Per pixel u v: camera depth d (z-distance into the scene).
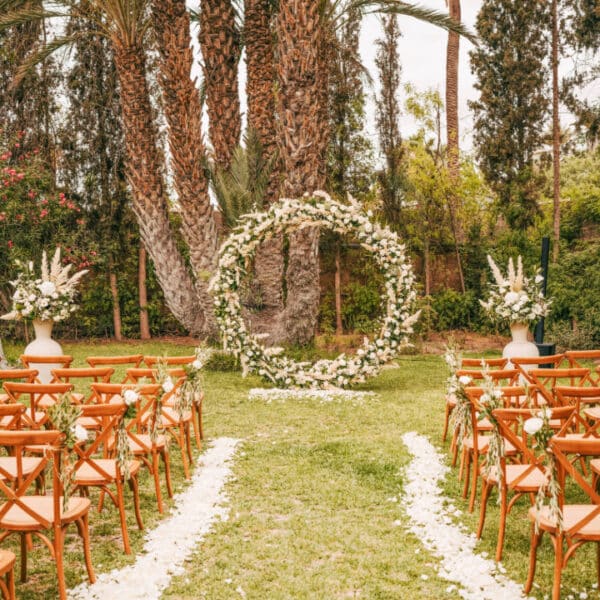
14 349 14.18
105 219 16.03
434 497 5.23
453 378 5.10
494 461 4.08
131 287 16.70
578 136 18.50
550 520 3.44
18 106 16.02
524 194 16.59
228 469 5.94
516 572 3.89
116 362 6.73
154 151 13.45
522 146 17.22
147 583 3.71
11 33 15.78
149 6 12.95
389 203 15.90
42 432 3.29
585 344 14.02
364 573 3.90
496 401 4.07
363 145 16.67
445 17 12.98
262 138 13.38
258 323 13.01
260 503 5.10
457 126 21.72
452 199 16.23
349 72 16.33
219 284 10.16
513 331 8.70
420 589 3.70
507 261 15.82
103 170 16.05
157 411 4.96
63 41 13.38
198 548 4.28
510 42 17.16
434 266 16.73
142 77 13.16
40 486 4.79
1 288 14.96
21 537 3.76
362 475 5.80
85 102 15.82
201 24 13.27
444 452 6.58
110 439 5.02
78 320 16.50
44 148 16.16
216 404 8.90
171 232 13.82
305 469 5.97
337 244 15.89
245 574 3.89
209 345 13.62
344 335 15.81
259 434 7.32
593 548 4.24
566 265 14.55
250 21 13.21
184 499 5.18
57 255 8.48
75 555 4.17
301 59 11.02
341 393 9.59
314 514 4.87
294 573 3.90
